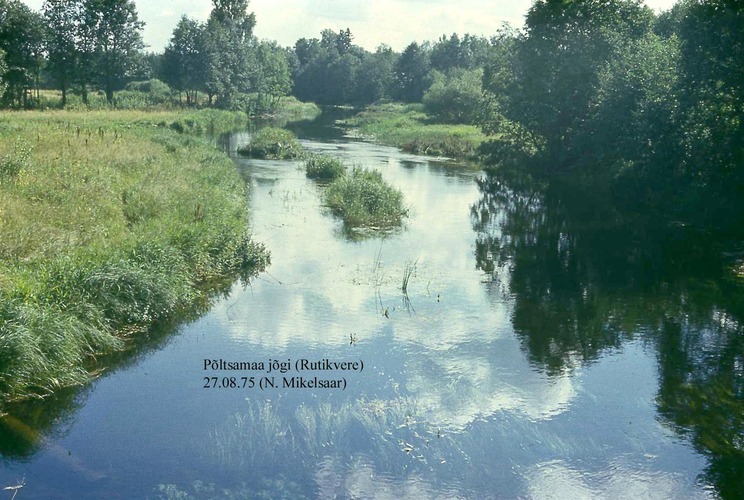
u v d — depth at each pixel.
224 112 68.69
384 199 22.92
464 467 7.92
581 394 9.88
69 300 10.91
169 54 77.50
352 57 115.44
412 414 9.11
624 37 33.03
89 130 32.12
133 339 11.46
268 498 7.27
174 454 8.07
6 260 12.24
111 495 7.22
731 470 7.97
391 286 14.99
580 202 26.56
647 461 8.14
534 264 17.27
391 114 80.94
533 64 34.69
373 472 7.79
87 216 15.41
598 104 30.19
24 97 61.56
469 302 14.08
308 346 11.42
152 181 19.98
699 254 18.45
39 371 9.38
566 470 7.91
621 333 12.49
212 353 11.05
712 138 22.02
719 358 11.34
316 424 8.77
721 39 21.98
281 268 16.09
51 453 8.02
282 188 27.02
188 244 14.89
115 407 9.18
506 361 11.02
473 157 40.31
